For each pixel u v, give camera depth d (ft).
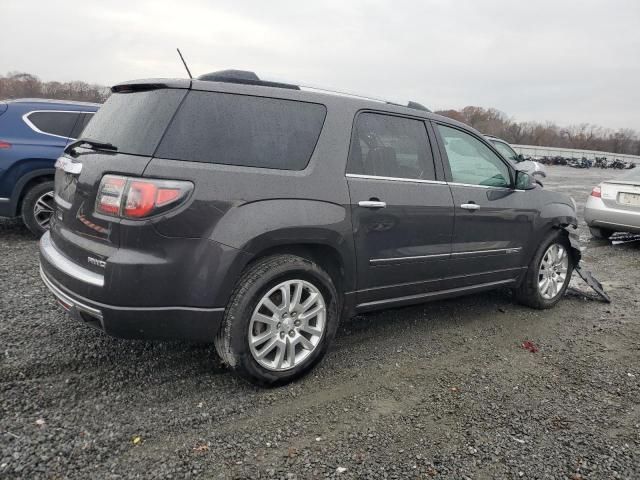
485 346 13.09
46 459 7.55
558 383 11.22
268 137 9.91
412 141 12.41
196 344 11.87
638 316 16.25
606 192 28.04
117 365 10.59
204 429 8.64
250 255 9.30
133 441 8.16
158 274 8.63
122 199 8.56
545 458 8.43
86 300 8.83
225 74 10.26
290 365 10.25
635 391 11.03
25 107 20.92
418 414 9.57
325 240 10.26
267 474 7.62
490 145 14.49
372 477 7.70
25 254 18.72
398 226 11.63
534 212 15.28
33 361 10.42
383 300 12.05
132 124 9.26
